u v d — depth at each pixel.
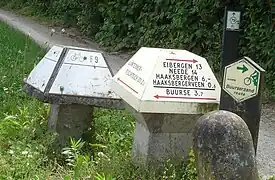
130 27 14.11
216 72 10.69
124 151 5.65
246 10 9.97
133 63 5.38
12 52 11.34
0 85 8.27
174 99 4.89
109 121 6.53
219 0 10.99
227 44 8.09
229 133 3.95
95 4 16.25
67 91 5.90
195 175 4.88
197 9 11.45
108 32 14.88
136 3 14.02
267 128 7.65
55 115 6.15
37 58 9.98
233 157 3.93
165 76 4.96
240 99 5.20
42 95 5.88
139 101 4.84
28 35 13.66
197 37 11.63
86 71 6.06
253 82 5.19
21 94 7.69
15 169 5.13
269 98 9.24
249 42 9.97
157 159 5.09
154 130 5.04
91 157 5.62
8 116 6.46
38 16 20.67
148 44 13.16
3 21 19.06
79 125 6.17
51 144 5.87
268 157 6.21
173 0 12.55
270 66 9.52
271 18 9.59
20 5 23.64
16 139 6.04
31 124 6.38
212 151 3.95
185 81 5.00
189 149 5.09
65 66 6.04
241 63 5.19
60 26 18.19
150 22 13.36
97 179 4.75
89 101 5.93
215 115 4.05
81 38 16.12
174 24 12.15
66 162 5.59
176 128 5.06
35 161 5.37
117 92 5.36
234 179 3.92
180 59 5.09
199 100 4.95
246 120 5.23
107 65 6.20
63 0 18.53
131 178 4.99
